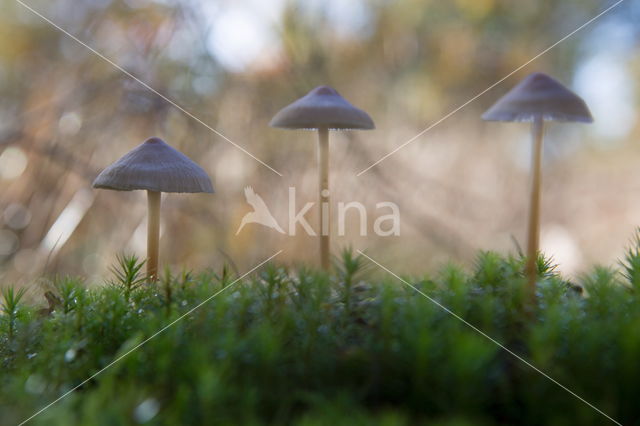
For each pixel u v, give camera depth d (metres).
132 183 0.38
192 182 0.38
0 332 0.37
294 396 0.33
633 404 0.33
